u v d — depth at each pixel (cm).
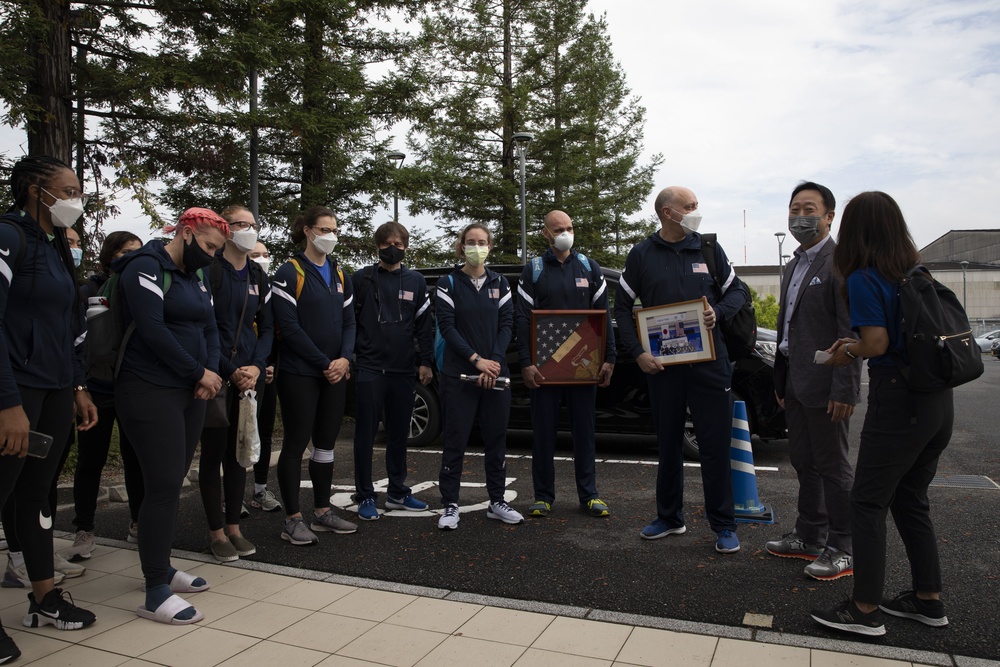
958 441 818
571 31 2291
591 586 376
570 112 2289
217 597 370
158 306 343
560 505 552
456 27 2197
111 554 448
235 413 446
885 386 308
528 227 2306
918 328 295
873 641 303
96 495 444
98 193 1061
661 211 452
